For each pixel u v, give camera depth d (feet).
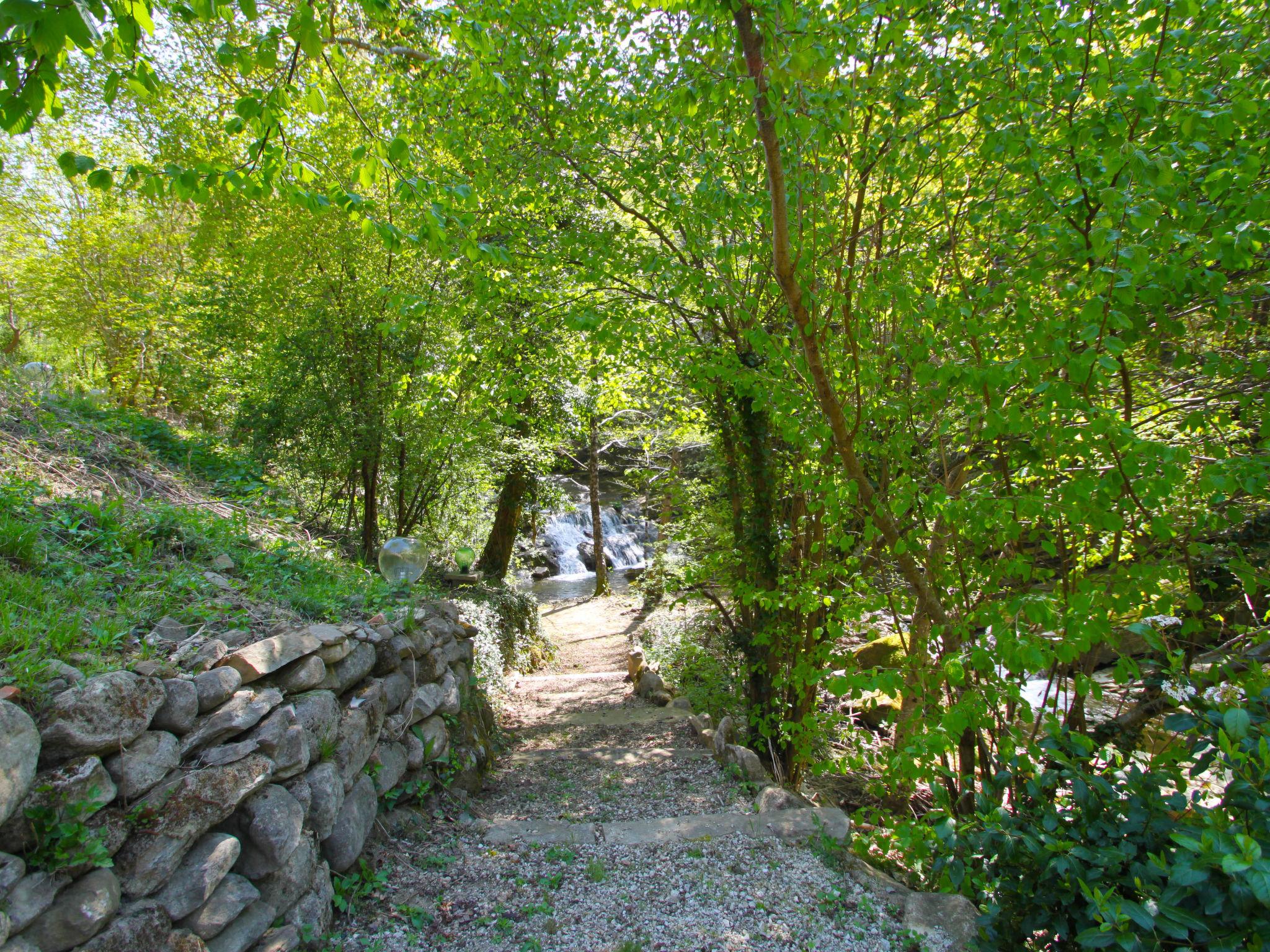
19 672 6.03
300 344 21.04
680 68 13.05
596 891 9.62
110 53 6.73
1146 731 13.23
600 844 10.95
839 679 10.17
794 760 17.66
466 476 27.58
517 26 14.39
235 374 26.07
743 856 10.55
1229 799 6.77
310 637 9.36
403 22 14.75
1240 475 7.75
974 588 11.91
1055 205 9.52
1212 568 12.92
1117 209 7.65
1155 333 10.41
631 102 15.20
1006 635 8.75
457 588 28.53
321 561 14.75
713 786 14.28
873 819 12.43
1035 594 9.16
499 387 18.21
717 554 20.01
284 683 8.70
